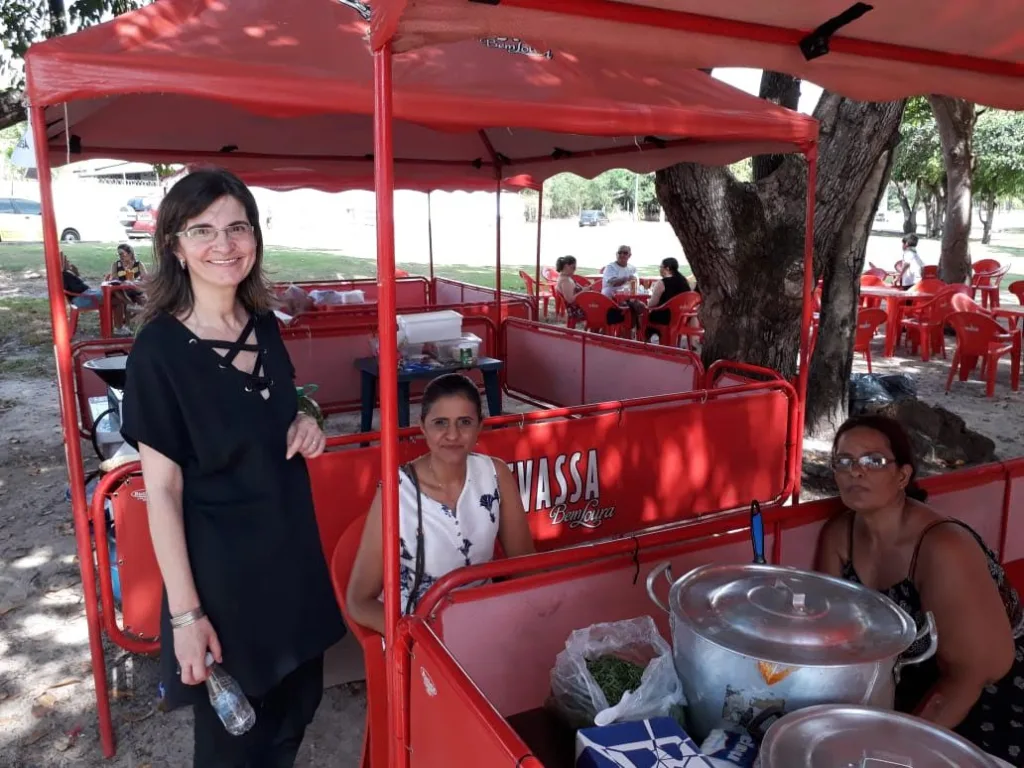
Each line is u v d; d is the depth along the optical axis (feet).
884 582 6.93
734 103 12.84
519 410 26.02
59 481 18.89
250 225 6.22
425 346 22.49
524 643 6.70
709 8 5.38
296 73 9.36
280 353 6.70
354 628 7.63
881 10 5.52
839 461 6.90
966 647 6.25
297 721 7.45
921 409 20.70
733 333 19.40
